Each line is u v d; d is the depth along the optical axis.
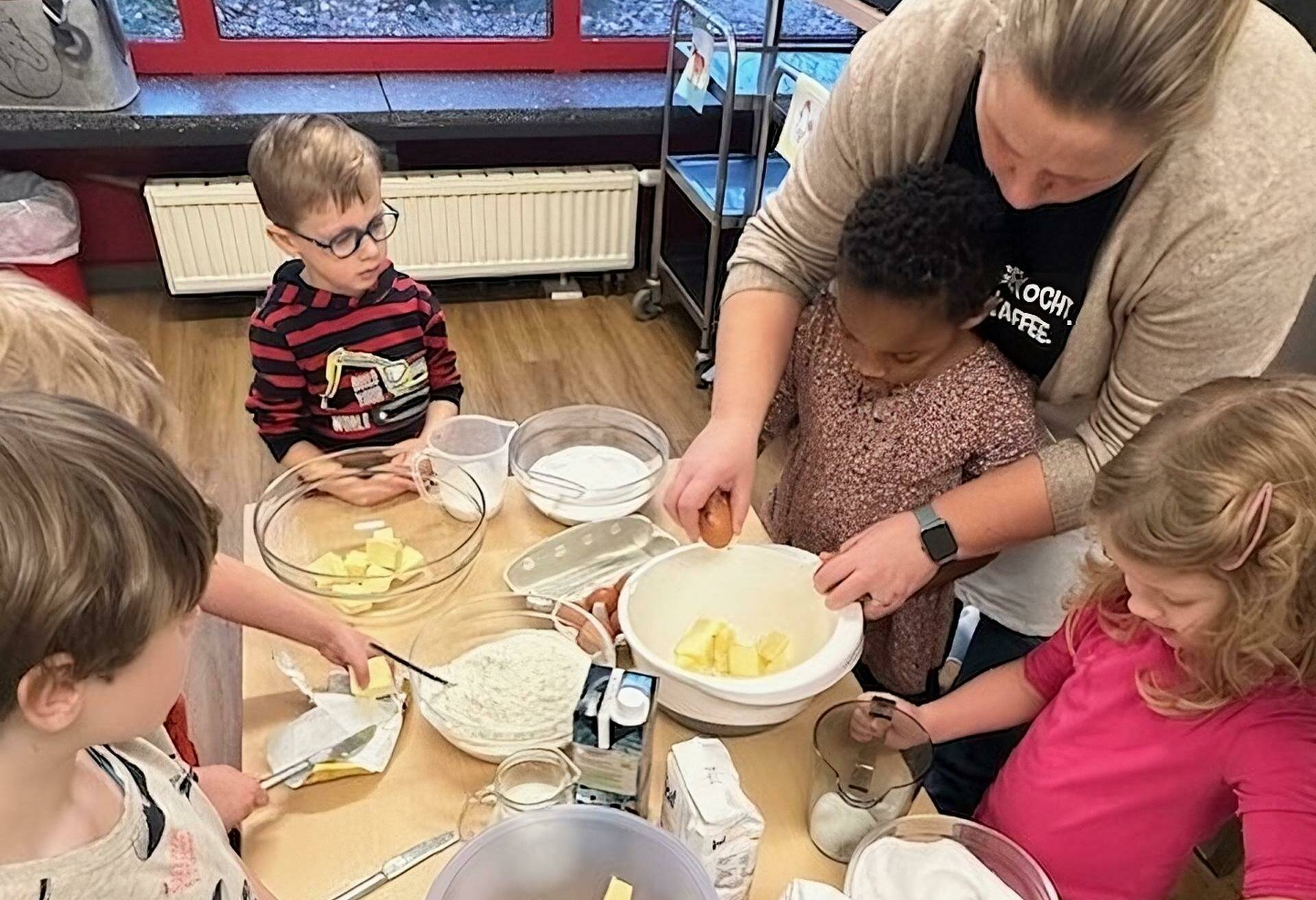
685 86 2.93
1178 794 0.95
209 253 3.04
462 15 3.25
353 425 1.81
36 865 0.59
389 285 1.79
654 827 0.81
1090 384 1.22
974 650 1.50
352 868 0.89
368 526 1.33
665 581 1.14
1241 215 0.97
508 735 0.98
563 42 3.32
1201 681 0.90
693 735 1.03
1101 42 0.81
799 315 1.37
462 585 1.22
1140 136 0.86
